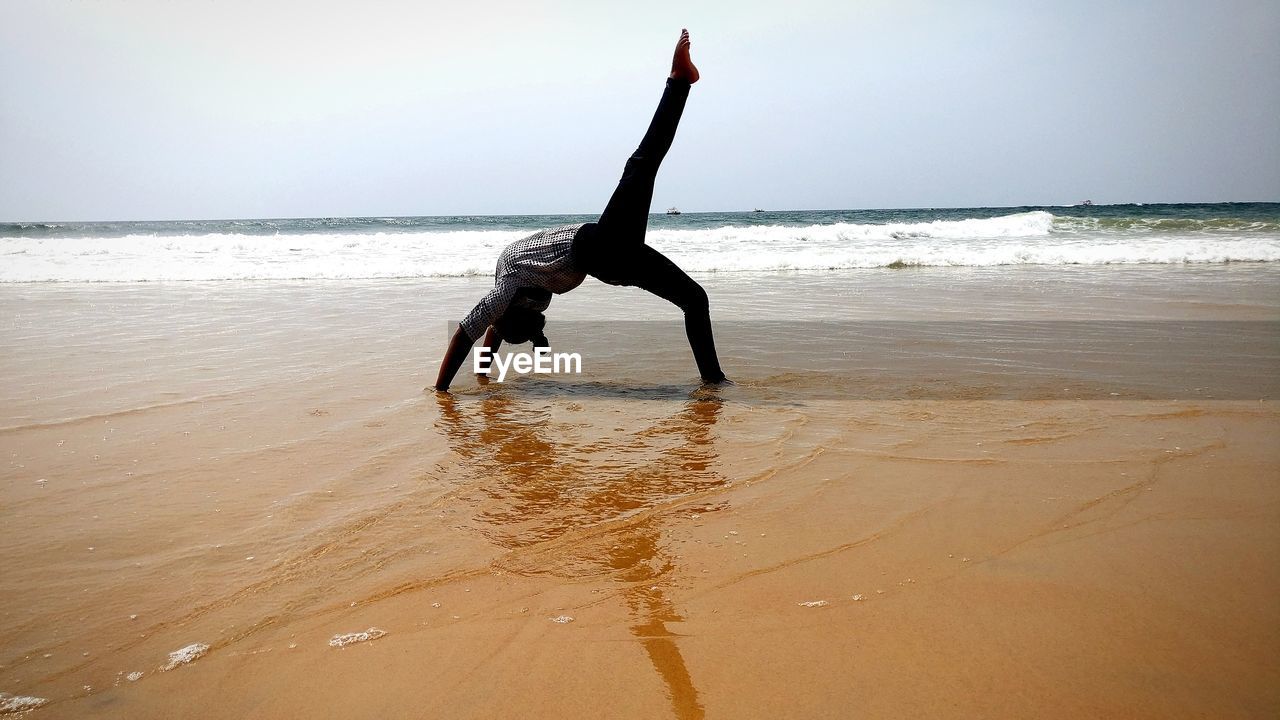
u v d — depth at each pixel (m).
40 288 10.89
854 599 2.07
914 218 57.94
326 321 7.54
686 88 4.43
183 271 12.81
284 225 64.12
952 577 2.18
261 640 1.90
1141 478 2.93
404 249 17.69
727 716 1.59
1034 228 22.84
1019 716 1.56
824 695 1.65
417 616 2.01
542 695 1.68
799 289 10.20
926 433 3.60
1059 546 2.36
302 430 3.78
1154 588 2.07
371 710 1.63
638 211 4.43
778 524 2.59
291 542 2.46
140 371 5.17
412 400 4.44
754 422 3.88
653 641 1.89
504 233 21.77
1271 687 1.62
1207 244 15.66
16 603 2.06
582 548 2.42
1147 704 1.58
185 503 2.80
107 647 1.86
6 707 1.62
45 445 3.49
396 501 2.83
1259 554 2.26
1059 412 3.92
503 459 3.32
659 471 3.15
